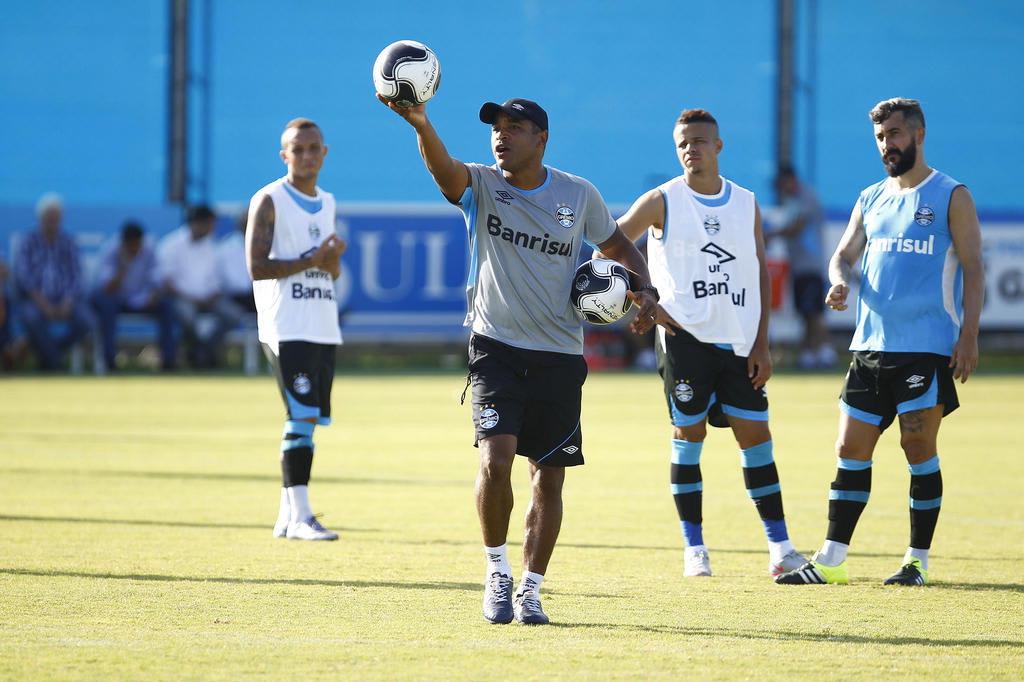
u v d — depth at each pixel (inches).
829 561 869.2
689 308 914.7
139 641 677.3
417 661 644.1
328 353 1072.8
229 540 1001.5
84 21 3353.8
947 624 740.0
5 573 853.2
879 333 886.4
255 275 1056.8
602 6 3479.3
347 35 3425.2
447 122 3464.6
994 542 1029.8
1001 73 3535.9
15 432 1812.3
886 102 893.2
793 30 3489.2
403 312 3206.2
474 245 772.6
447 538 1025.5
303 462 1031.0
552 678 614.9
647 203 930.7
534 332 759.1
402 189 3385.8
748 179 3511.3
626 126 3499.0
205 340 3034.0
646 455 1633.9
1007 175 3553.2
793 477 1425.9
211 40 3405.5
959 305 893.2
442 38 3459.6
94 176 3371.1
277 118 3412.9
